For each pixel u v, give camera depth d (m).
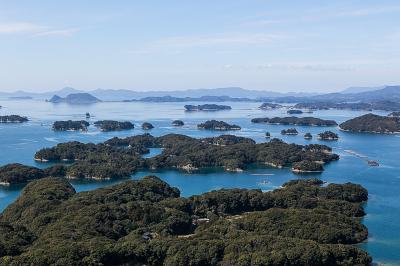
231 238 182.12
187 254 165.38
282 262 160.38
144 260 169.25
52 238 172.50
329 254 167.25
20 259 149.50
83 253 158.25
